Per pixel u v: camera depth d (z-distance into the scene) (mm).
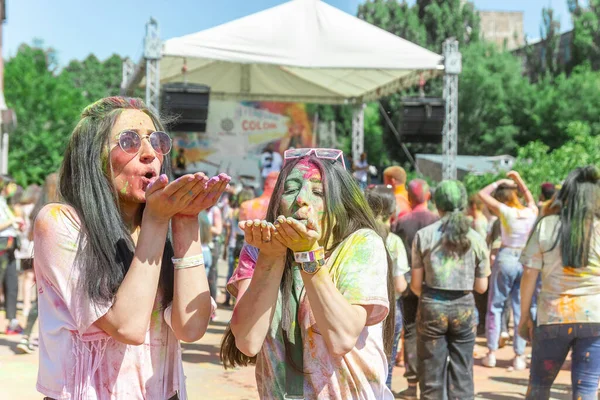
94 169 1978
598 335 3883
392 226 5762
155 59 10555
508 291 6938
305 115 21797
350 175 2215
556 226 3969
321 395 2041
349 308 1949
